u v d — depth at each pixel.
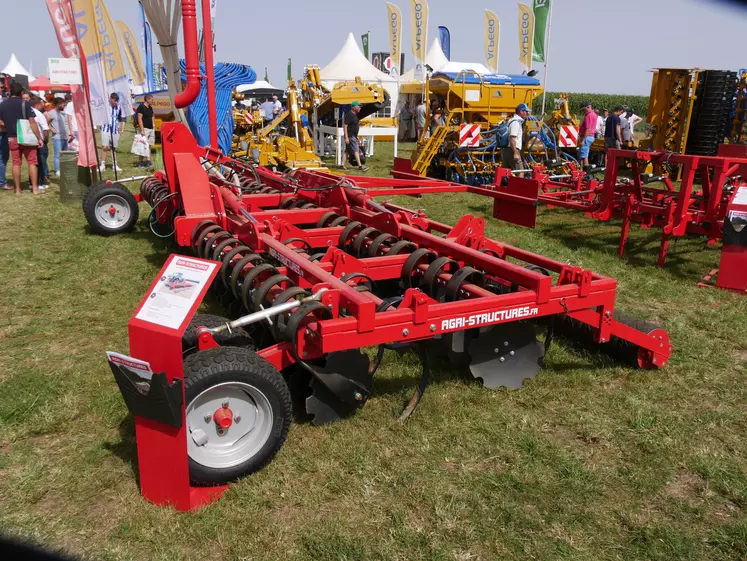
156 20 8.18
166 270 2.74
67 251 7.18
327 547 2.53
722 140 14.77
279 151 13.76
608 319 3.97
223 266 4.34
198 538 2.59
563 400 3.89
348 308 3.20
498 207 6.66
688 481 3.08
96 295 5.70
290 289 3.44
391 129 17.64
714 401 3.92
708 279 6.50
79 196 10.18
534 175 9.95
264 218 5.52
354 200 5.75
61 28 9.61
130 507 2.76
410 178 8.05
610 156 7.35
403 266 4.45
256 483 2.95
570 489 2.98
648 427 3.57
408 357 4.42
